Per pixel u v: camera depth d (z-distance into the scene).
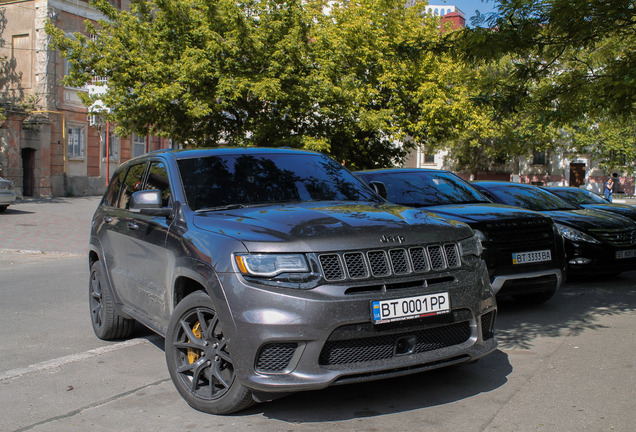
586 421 3.79
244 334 3.71
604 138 40.88
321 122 19.38
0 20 30.64
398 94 23.23
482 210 7.21
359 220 4.12
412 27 23.98
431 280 3.97
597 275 10.02
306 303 3.63
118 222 5.80
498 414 3.92
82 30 31.38
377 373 3.74
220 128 19.28
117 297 5.80
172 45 17.64
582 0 7.70
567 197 12.02
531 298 7.54
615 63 9.05
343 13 23.52
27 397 4.46
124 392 4.54
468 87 9.89
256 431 3.74
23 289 9.38
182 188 4.86
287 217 4.16
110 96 17.56
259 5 18.77
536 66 9.03
